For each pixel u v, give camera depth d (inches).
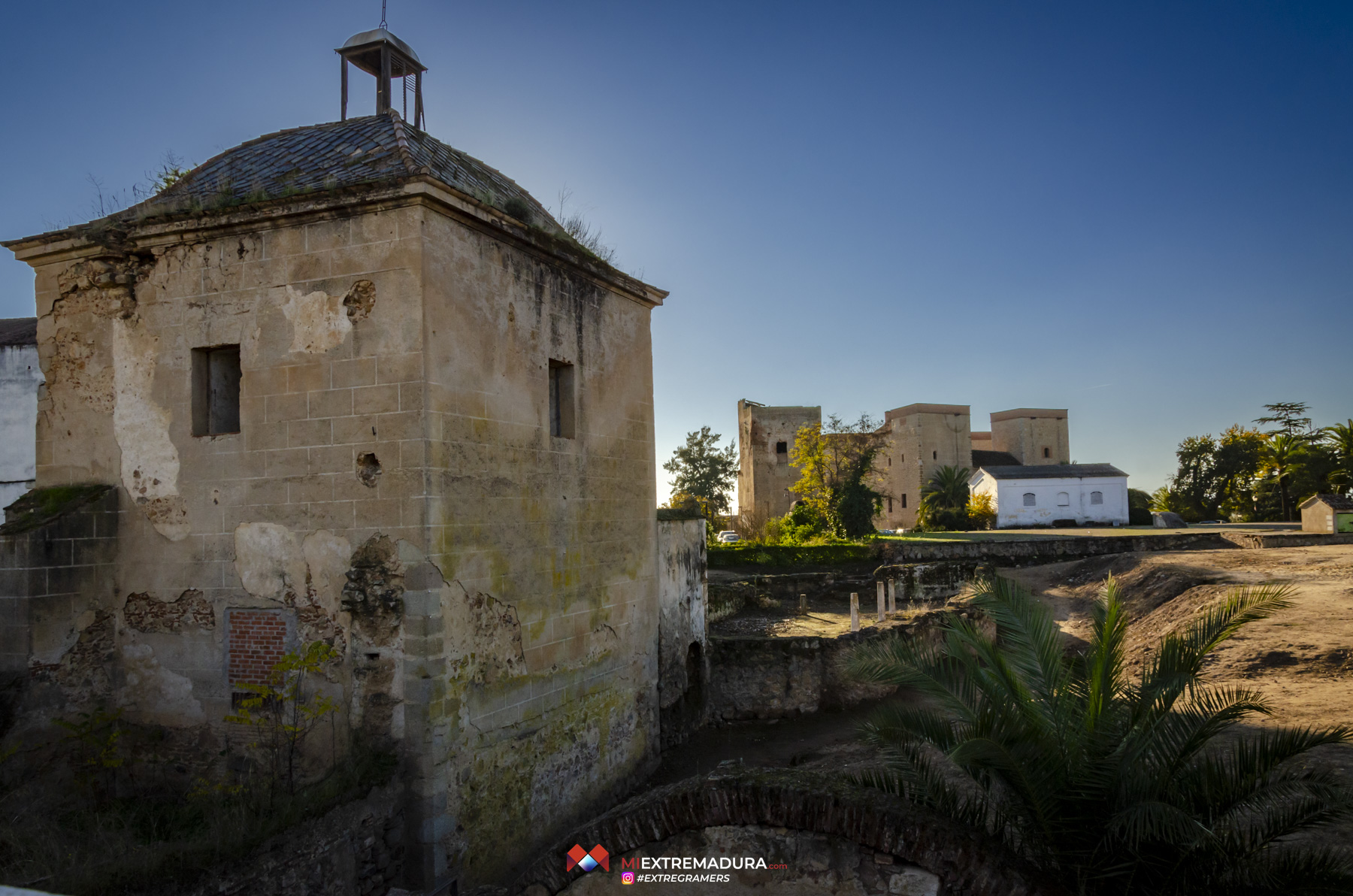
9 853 254.2
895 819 189.6
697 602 604.7
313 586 339.9
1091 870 189.2
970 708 219.8
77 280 383.6
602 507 464.4
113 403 377.7
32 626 339.6
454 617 337.7
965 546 1366.9
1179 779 203.0
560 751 408.5
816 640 633.0
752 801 201.0
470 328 358.0
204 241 365.4
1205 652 215.8
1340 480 2047.2
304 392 345.1
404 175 327.0
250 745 345.7
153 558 366.3
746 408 2421.3
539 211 497.7
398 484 327.6
